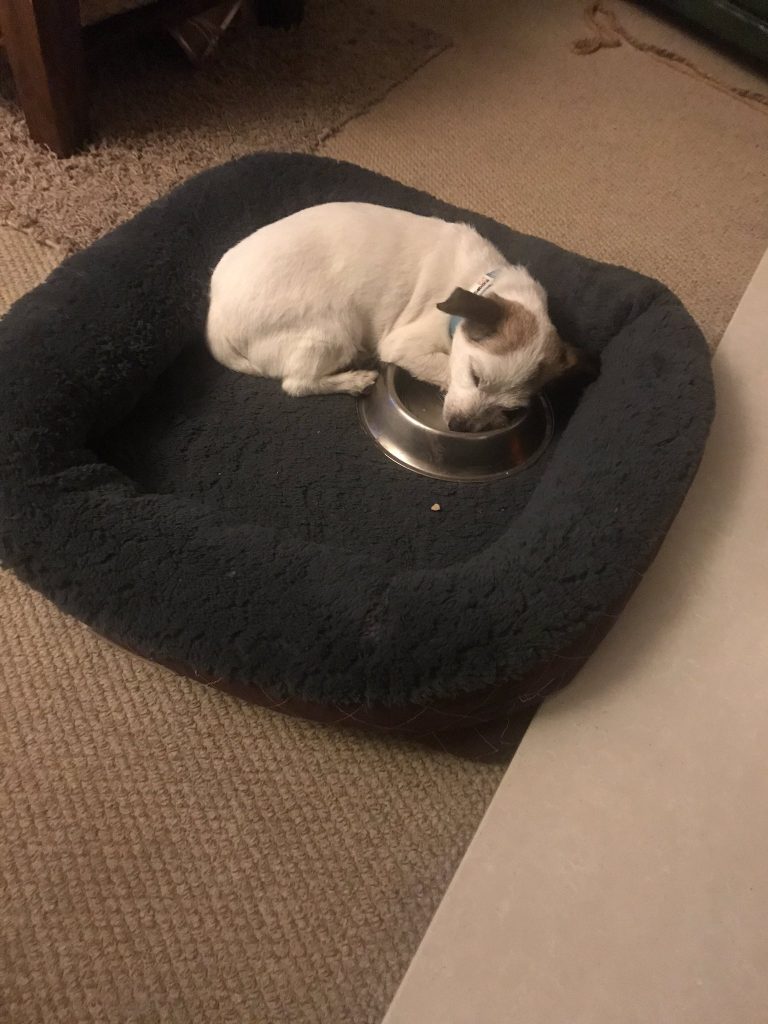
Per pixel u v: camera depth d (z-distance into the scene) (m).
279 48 2.41
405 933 1.11
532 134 2.37
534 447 1.59
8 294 1.70
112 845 1.14
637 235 2.13
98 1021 1.01
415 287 1.54
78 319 1.41
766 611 1.28
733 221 2.21
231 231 1.66
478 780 1.24
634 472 1.29
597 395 1.47
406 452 1.55
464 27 2.67
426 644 1.11
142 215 1.61
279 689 1.13
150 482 1.46
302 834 1.17
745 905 1.00
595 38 2.71
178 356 1.61
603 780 1.09
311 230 1.48
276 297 1.46
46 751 1.20
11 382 1.30
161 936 1.08
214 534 1.21
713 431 1.51
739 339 1.68
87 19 1.96
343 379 1.59
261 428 1.56
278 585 1.16
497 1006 0.91
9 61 1.85
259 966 1.07
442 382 1.59
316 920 1.10
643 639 1.23
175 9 2.09
